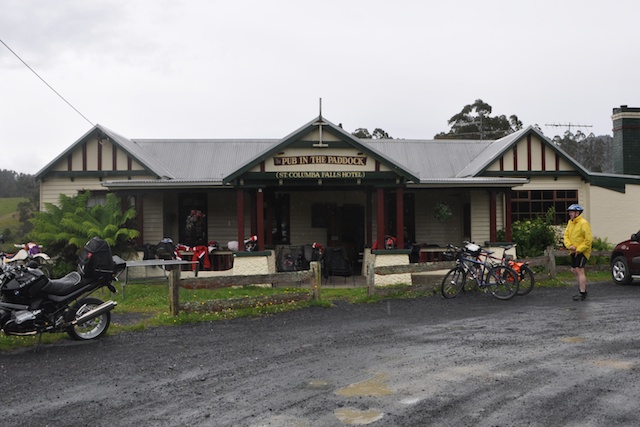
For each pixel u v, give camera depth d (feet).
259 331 27.68
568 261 54.95
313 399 17.16
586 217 61.98
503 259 39.65
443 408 16.19
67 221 47.39
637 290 40.81
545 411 15.87
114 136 56.44
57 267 48.60
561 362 21.07
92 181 56.34
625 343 24.08
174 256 49.96
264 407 16.51
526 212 61.36
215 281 32.45
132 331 27.99
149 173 55.77
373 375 19.66
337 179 46.01
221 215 58.54
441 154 66.49
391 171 45.68
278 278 34.53
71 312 25.43
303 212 59.72
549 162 61.67
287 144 44.93
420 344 24.36
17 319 24.18
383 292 38.17
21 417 15.97
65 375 20.20
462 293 39.73
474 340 25.03
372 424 15.03
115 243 48.14
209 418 15.69
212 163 61.62
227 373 20.20
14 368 21.22
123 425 15.26
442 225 61.26
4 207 189.26
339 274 48.14
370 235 53.57
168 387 18.61
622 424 14.85
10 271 24.81
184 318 30.22
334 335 26.53
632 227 62.18
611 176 62.08
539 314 31.37
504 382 18.63
